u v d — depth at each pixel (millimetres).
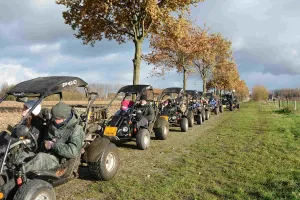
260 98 70438
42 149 4730
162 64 23734
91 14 14406
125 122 8672
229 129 13422
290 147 8883
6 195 3828
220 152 8344
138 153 8211
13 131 4070
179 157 7754
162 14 13578
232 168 6613
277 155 7820
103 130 8352
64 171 4758
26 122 4770
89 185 5461
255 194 5008
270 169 6410
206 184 5531
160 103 13078
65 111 4648
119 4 13945
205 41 24297
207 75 32625
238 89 56688
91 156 5332
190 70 25312
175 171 6434
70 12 14938
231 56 34875
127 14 14062
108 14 14461
